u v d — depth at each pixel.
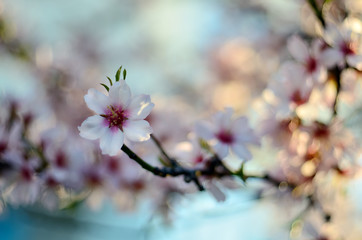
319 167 0.63
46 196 0.67
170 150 0.71
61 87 0.88
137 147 0.66
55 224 0.83
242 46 1.14
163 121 0.76
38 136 0.67
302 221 0.66
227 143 0.60
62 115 0.86
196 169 0.58
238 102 1.10
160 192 0.70
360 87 0.62
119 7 1.37
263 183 0.68
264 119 0.63
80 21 1.31
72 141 0.68
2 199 0.65
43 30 1.25
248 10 1.12
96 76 1.02
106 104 0.54
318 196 0.65
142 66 1.30
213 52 1.17
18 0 1.11
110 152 0.53
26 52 0.94
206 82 1.17
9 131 0.66
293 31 0.99
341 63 0.61
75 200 0.70
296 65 0.62
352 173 0.64
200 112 1.09
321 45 0.61
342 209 0.74
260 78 1.06
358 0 0.66
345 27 0.61
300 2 0.89
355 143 0.62
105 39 1.28
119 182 0.69
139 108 0.54
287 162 0.64
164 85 1.22
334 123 0.62
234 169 0.61
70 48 1.00
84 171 0.69
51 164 0.66
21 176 0.65
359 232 0.76
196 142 0.60
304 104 0.62
